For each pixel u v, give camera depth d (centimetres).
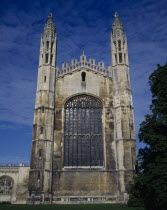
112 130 4922
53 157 4681
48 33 5600
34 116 4875
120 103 4972
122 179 4425
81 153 4806
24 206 3794
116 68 5338
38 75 5281
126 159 4538
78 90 5222
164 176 2592
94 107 5150
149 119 3111
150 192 2761
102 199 4425
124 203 4244
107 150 4769
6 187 5503
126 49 5562
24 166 5619
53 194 4444
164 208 2630
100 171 4625
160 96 3186
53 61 5381
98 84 5300
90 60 5494
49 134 4738
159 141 2873
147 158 3112
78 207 3597
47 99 4953
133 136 4759
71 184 4528
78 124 5012
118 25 5756
